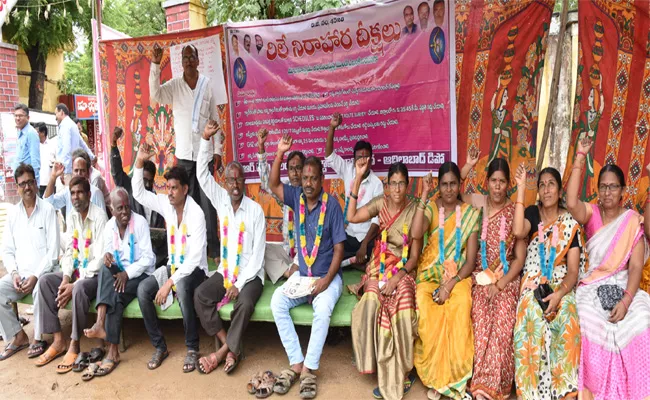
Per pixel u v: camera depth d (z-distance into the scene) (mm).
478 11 3973
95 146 14305
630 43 3586
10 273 3914
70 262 3842
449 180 3307
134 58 5422
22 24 11148
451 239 3340
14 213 4012
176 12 5953
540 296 2980
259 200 5102
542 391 2863
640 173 3701
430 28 4117
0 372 3576
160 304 3562
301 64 4676
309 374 3215
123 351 3846
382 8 4234
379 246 3514
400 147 4434
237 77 4973
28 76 12539
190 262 3613
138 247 3773
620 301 2895
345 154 4664
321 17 4465
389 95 4391
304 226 3570
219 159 4910
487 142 4125
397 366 3051
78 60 18875
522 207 3146
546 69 4891
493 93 4047
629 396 2744
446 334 3043
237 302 3396
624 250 3025
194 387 3270
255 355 3711
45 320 3715
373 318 3137
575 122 3846
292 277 3492
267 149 4980
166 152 5496
